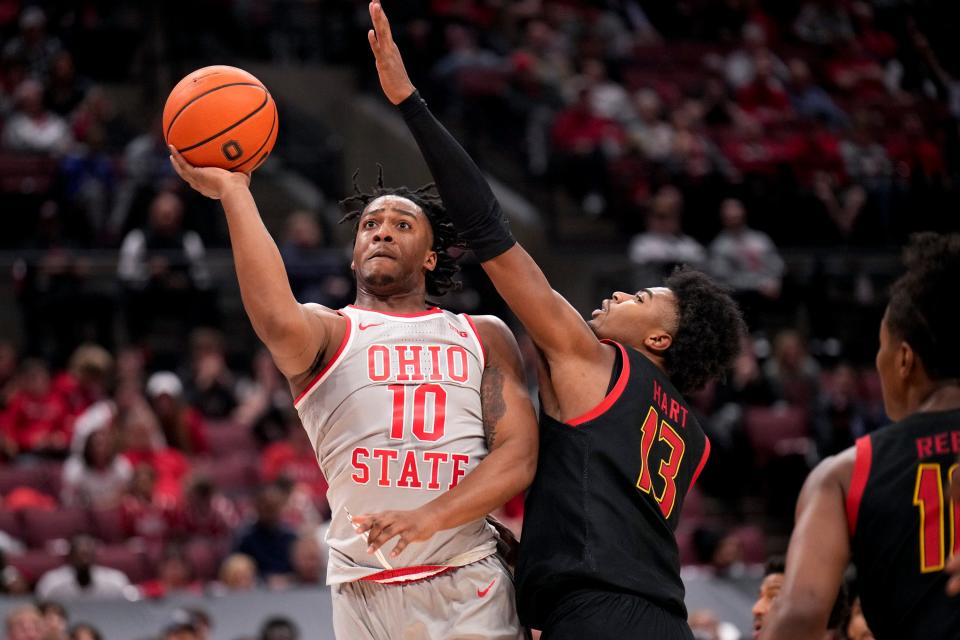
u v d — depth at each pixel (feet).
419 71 115.96
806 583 20.48
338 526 24.45
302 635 58.13
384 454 23.71
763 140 105.70
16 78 102.47
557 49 113.60
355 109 122.31
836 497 20.98
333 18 128.06
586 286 98.02
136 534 66.59
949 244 21.35
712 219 101.04
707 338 25.32
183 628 50.83
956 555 19.06
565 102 109.19
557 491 23.52
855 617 28.40
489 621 24.03
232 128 23.59
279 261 23.11
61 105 101.24
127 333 87.10
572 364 24.21
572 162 103.76
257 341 97.09
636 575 22.94
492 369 24.91
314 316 23.80
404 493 23.76
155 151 96.63
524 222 104.17
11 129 98.27
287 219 113.39
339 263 88.63
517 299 23.80
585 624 22.41
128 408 74.64
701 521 75.00
